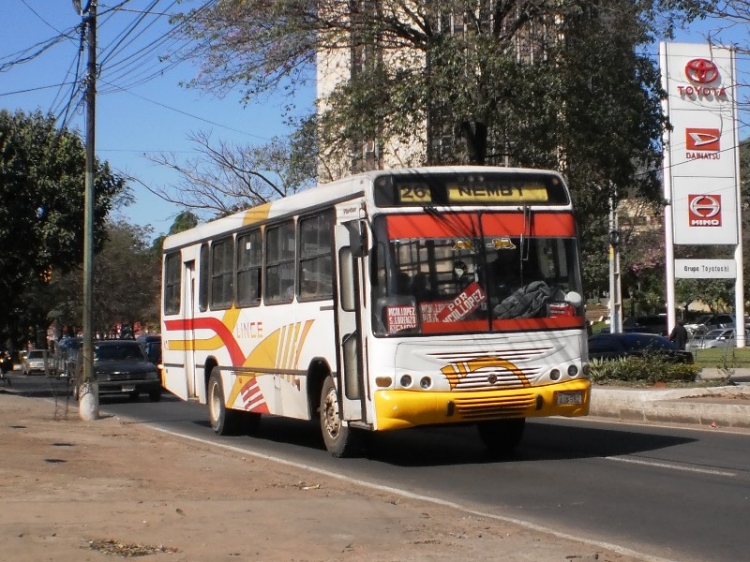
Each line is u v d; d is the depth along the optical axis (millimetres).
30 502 9711
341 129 23531
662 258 56375
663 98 23312
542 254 12664
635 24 22062
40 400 26797
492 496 10648
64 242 31188
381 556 7500
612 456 13500
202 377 18609
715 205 38219
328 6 22312
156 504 9719
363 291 12242
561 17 22469
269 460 13727
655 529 8836
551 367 12414
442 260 12234
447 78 21141
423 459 13766
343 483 11492
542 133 21906
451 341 12070
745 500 10125
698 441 14875
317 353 13758
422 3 21609
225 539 8047
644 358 23469
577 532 8773
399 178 12305
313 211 13914
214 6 22109
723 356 31016
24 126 31594
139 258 64875
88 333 20641
